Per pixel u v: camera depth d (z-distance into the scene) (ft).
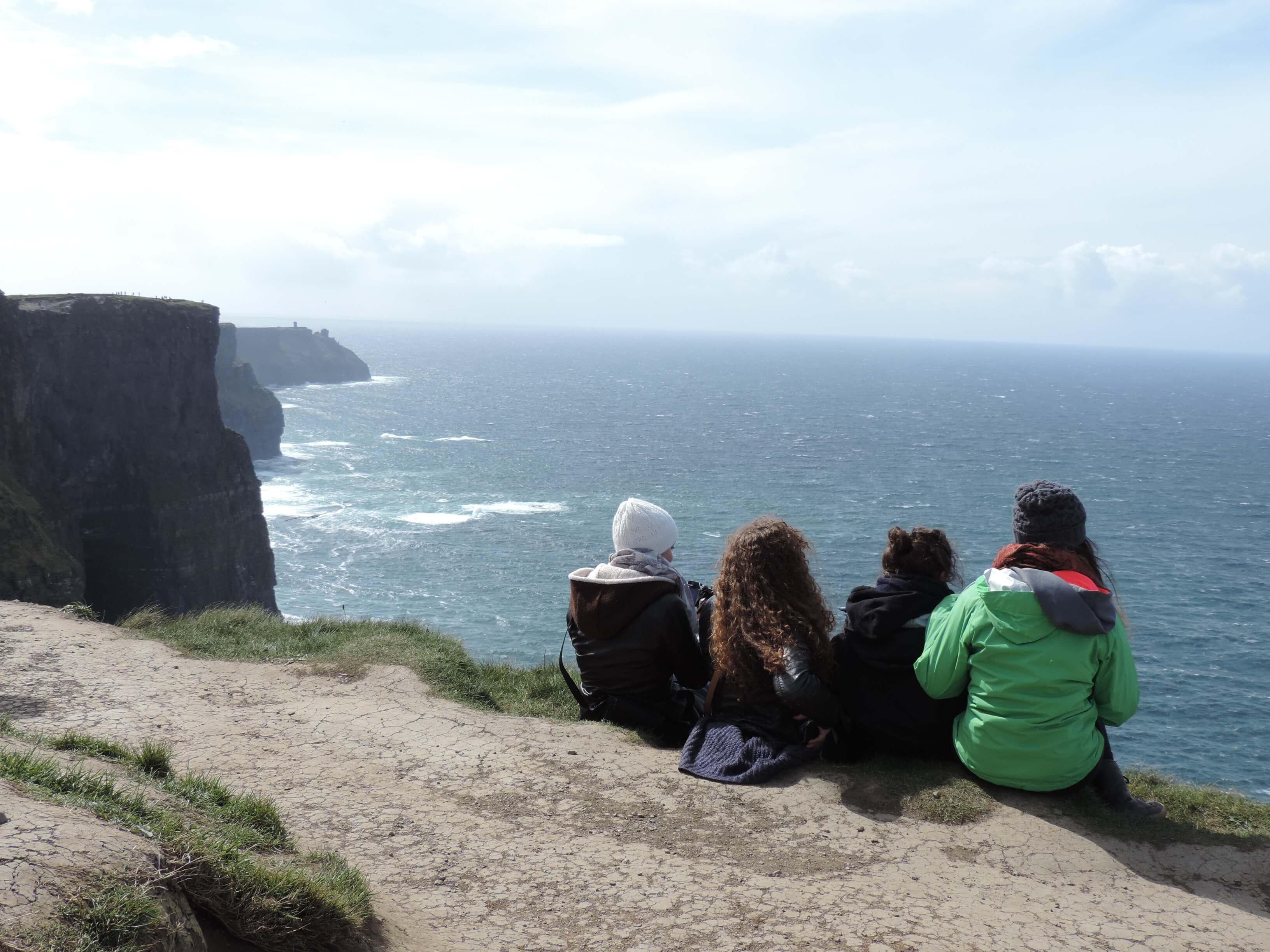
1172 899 15.31
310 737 23.00
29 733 19.26
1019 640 17.89
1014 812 17.98
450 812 18.58
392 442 545.85
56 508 187.21
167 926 10.52
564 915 14.62
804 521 324.39
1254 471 474.49
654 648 23.65
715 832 17.72
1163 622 214.69
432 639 33.45
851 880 15.83
